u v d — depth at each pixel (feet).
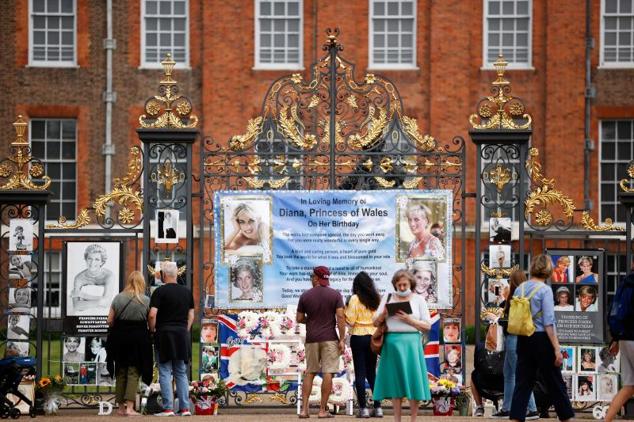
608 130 199.00
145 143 106.93
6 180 174.91
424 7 198.49
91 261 105.60
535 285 89.40
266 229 106.32
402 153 106.93
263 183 108.06
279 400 107.76
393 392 86.63
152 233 117.70
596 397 103.24
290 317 105.60
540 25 198.70
